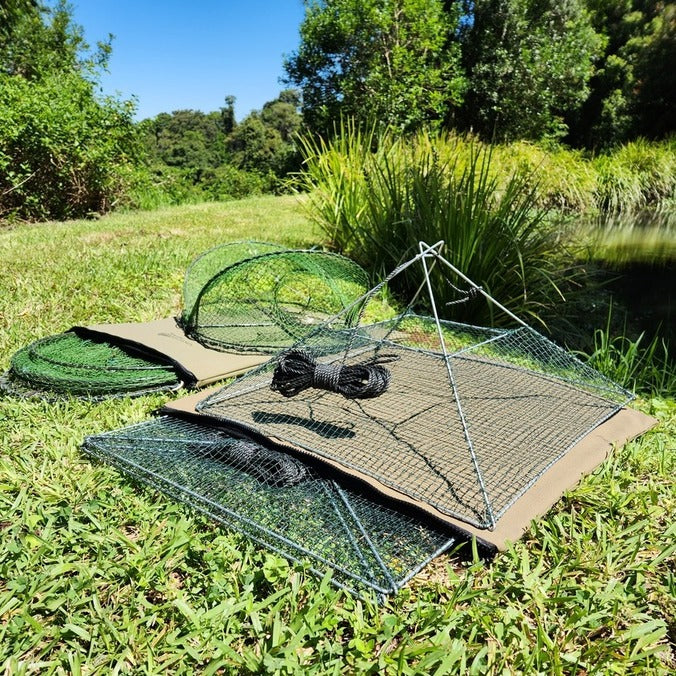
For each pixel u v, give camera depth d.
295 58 14.96
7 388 2.58
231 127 57.81
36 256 5.02
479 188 4.00
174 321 3.46
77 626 1.38
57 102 8.59
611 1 19.38
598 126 18.50
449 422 2.24
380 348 2.96
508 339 3.36
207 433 2.18
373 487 1.77
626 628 1.42
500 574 1.56
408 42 13.14
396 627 1.37
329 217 5.55
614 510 1.86
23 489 1.89
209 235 6.54
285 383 2.05
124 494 1.88
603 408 2.40
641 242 7.60
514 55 15.41
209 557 1.59
